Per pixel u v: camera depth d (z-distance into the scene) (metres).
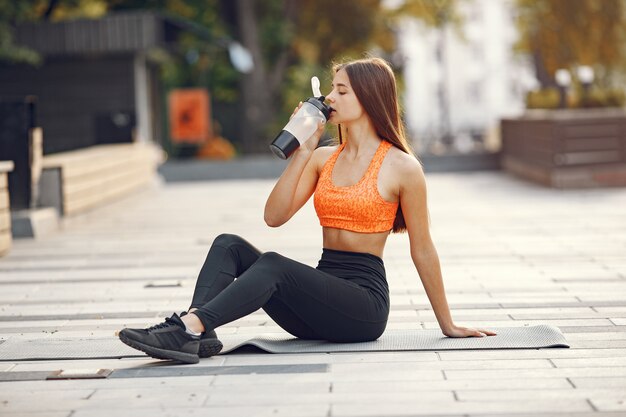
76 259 8.00
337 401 3.56
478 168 17.95
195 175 17.75
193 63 24.61
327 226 4.39
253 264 4.20
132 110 16.03
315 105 4.26
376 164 4.30
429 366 4.03
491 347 4.32
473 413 3.38
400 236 9.03
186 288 6.45
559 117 13.63
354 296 4.27
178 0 24.06
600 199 12.18
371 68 4.32
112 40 16.50
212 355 4.28
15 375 4.08
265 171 17.84
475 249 8.10
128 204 13.15
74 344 4.67
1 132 9.61
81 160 11.10
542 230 9.29
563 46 22.38
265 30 24.36
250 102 24.25
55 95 17.12
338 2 24.94
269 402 3.57
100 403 3.62
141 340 3.99
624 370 3.94
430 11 25.83
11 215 9.48
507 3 24.55
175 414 3.46
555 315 5.21
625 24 22.23
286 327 4.42
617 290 5.98
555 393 3.61
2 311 5.71
